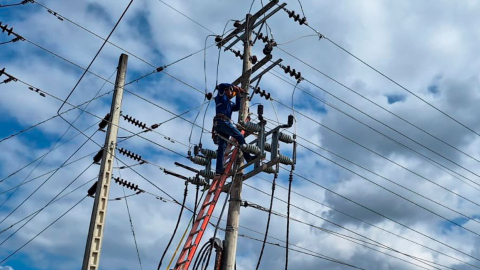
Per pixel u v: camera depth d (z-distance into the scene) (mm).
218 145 14945
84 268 13617
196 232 13945
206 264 13727
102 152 15164
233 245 13859
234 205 14234
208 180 15875
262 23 15805
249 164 14578
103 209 14336
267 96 15414
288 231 14562
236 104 14828
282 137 14680
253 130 14539
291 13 15602
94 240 13945
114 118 15328
